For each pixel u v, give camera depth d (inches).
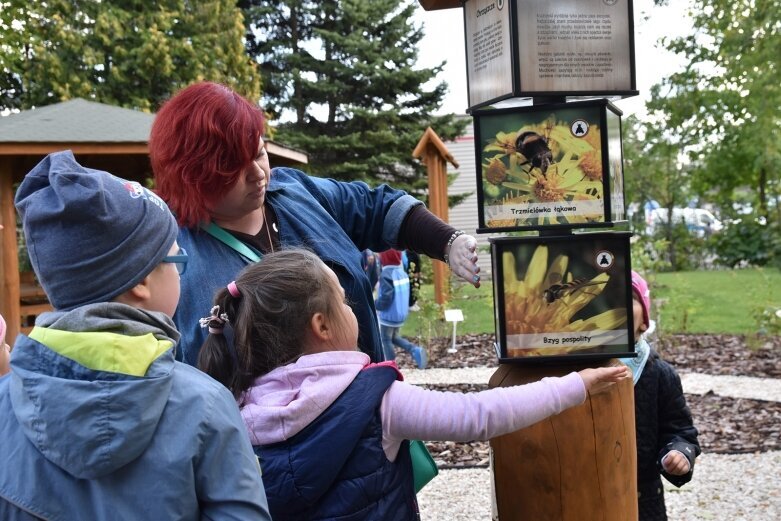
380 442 56.9
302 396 55.4
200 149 66.4
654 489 92.0
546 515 70.4
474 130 67.8
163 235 48.4
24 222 45.6
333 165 841.5
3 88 679.7
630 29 66.7
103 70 659.4
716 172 740.7
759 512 143.6
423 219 81.5
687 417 91.7
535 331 67.6
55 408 40.6
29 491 42.6
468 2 76.3
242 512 44.3
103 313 44.2
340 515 54.9
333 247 75.0
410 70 850.1
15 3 543.8
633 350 66.6
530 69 65.7
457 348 327.3
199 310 67.2
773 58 587.5
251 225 73.4
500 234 77.5
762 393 233.1
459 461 180.5
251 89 716.0
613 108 68.0
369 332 75.6
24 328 313.4
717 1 628.4
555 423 68.9
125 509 42.3
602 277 66.6
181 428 43.9
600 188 66.0
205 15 701.3
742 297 454.0
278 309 58.1
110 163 318.7
